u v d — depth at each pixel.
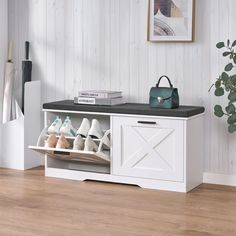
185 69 5.07
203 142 5.06
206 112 5.04
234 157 4.98
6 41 5.61
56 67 5.52
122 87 5.29
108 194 4.78
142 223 4.21
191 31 5.00
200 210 4.44
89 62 5.40
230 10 4.91
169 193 4.80
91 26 5.36
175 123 4.79
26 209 4.45
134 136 4.93
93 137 5.11
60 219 4.27
